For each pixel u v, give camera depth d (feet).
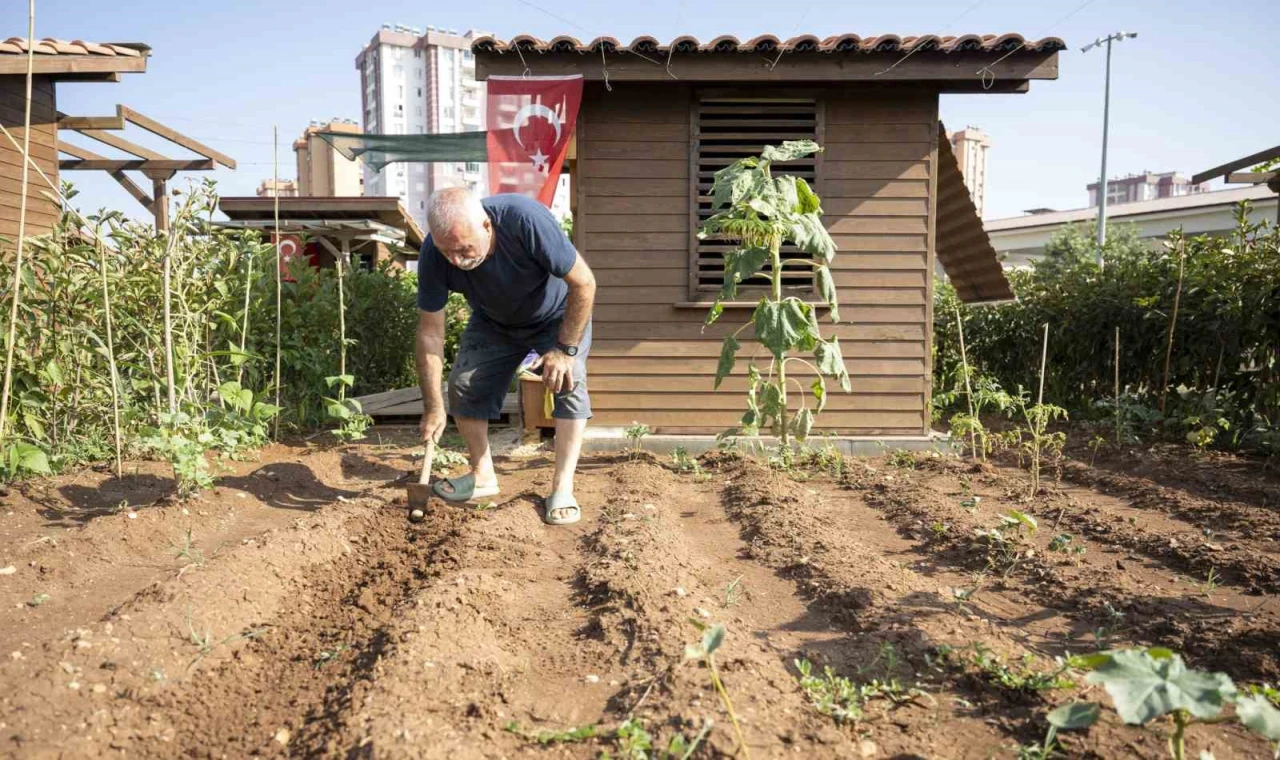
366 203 49.08
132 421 19.24
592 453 22.16
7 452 15.44
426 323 14.64
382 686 8.11
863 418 23.29
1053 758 7.32
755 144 23.35
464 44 313.53
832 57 21.47
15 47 29.30
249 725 8.09
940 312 36.40
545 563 13.12
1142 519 15.92
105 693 8.16
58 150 34.32
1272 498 16.94
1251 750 7.49
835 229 23.00
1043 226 135.95
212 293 21.52
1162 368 26.27
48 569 11.87
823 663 9.29
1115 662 6.19
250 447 21.16
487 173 21.97
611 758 7.21
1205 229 107.76
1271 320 22.34
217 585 10.70
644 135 22.89
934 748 7.61
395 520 15.02
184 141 37.91
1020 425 29.86
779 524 14.89
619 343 23.20
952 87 22.47
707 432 23.30
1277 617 10.42
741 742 6.90
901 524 15.46
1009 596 11.61
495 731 7.70
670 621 10.01
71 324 17.62
